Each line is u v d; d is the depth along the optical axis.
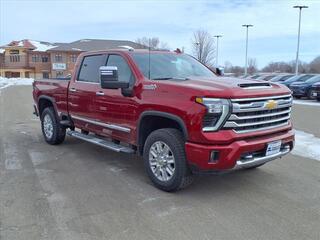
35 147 7.64
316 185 5.31
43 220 4.12
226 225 4.01
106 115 5.96
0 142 8.15
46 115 7.87
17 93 26.23
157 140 4.97
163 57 6.00
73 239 3.70
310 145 7.77
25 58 73.38
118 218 4.18
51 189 5.09
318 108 16.38
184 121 4.54
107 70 5.27
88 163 6.42
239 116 4.47
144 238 3.72
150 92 5.05
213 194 4.94
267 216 4.25
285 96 5.06
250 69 75.69
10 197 4.78
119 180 5.50
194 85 4.65
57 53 68.31
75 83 6.82
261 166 6.23
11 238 3.72
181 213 4.32
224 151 4.37
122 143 6.05
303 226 4.00
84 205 4.54
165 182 4.94
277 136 4.95
